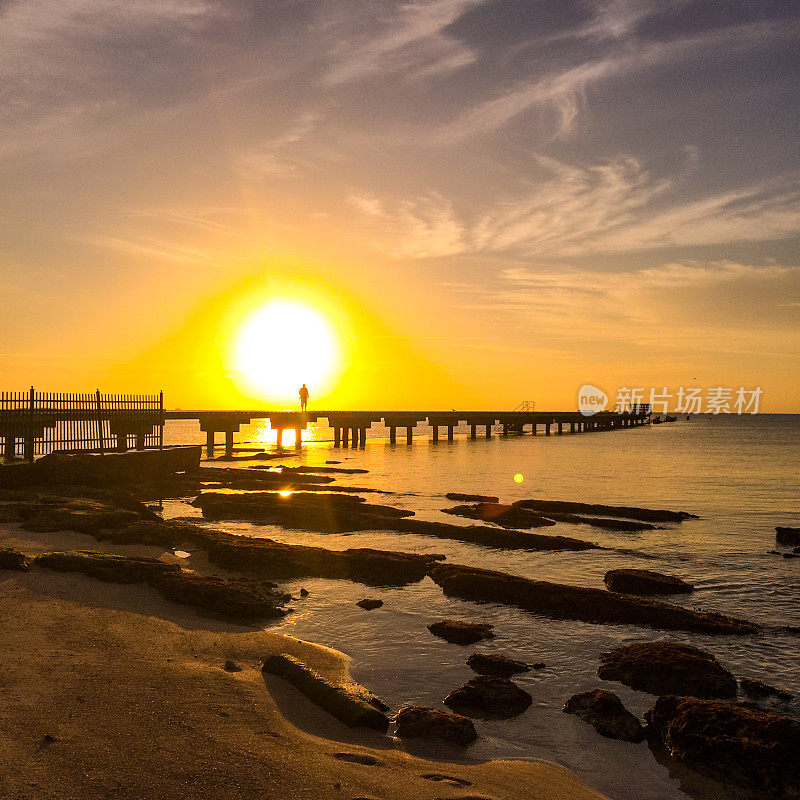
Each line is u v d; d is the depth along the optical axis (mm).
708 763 7453
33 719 6543
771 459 56438
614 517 25406
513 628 12219
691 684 9594
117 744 6203
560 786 6910
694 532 22500
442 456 59469
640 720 8703
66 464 24125
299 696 8359
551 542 19531
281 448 65812
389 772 6465
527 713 8828
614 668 10117
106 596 11938
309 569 15758
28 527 16469
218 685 8234
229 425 59750
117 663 8594
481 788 6465
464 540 20312
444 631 11742
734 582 16109
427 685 9586
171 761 5957
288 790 5672
